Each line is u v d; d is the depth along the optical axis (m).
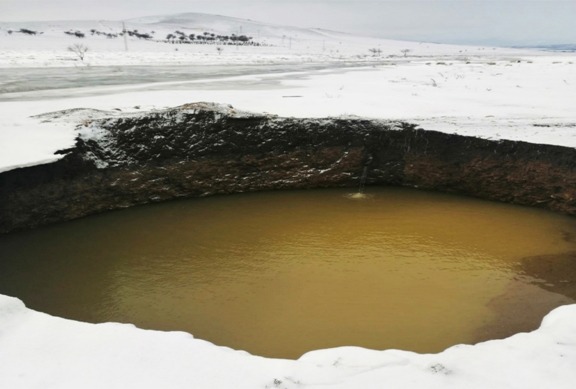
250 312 4.56
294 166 8.54
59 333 2.80
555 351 2.78
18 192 6.21
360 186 8.73
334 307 4.64
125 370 2.47
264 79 18.86
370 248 6.09
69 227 6.67
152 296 4.90
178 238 6.38
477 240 6.35
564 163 7.23
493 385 2.44
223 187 8.27
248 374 2.47
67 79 17.83
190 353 2.64
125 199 7.50
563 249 6.07
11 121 8.13
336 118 8.74
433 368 2.56
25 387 2.32
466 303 4.73
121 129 7.72
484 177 8.00
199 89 14.34
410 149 8.49
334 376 2.49
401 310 4.59
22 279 5.24
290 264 5.63
